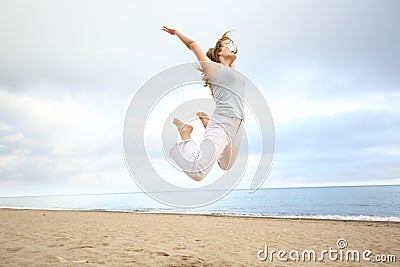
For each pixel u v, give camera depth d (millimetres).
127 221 10992
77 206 24906
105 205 23531
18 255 4289
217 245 6109
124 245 5434
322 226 10672
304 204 25891
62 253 4504
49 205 28047
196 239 6809
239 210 15391
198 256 4816
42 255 4305
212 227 9594
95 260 4148
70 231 7254
